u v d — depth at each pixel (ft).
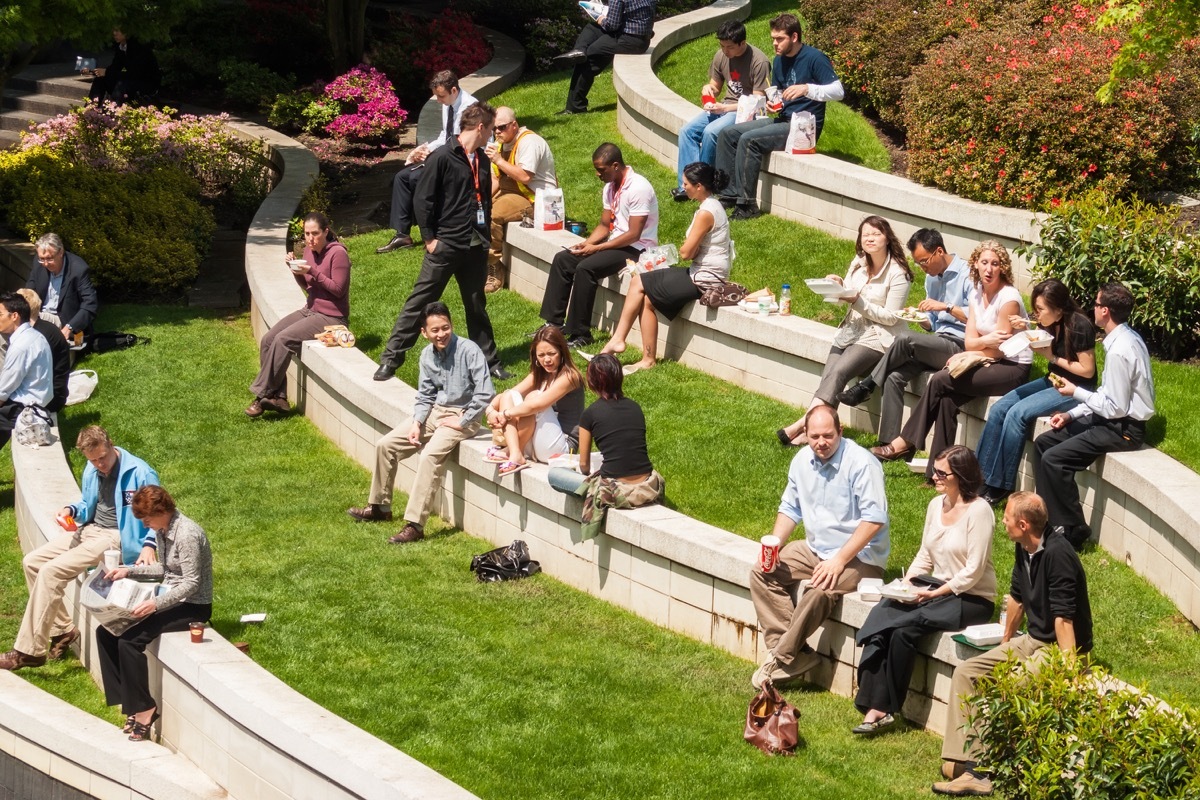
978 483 29.94
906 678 29.86
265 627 35.27
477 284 46.06
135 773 32.17
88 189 64.75
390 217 62.64
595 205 60.13
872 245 40.29
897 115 60.18
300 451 47.19
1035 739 24.91
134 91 81.87
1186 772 23.25
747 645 33.50
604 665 33.40
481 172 45.57
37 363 45.29
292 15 90.89
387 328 51.90
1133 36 41.93
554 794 28.02
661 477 37.83
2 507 46.19
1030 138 48.91
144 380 52.75
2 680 36.14
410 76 86.69
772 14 84.02
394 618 35.73
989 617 30.01
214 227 66.74
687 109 61.93
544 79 81.61
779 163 55.83
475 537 40.86
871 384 40.83
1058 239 43.47
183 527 33.04
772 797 27.61
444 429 40.32
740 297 46.70
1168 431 37.24
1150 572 34.04
